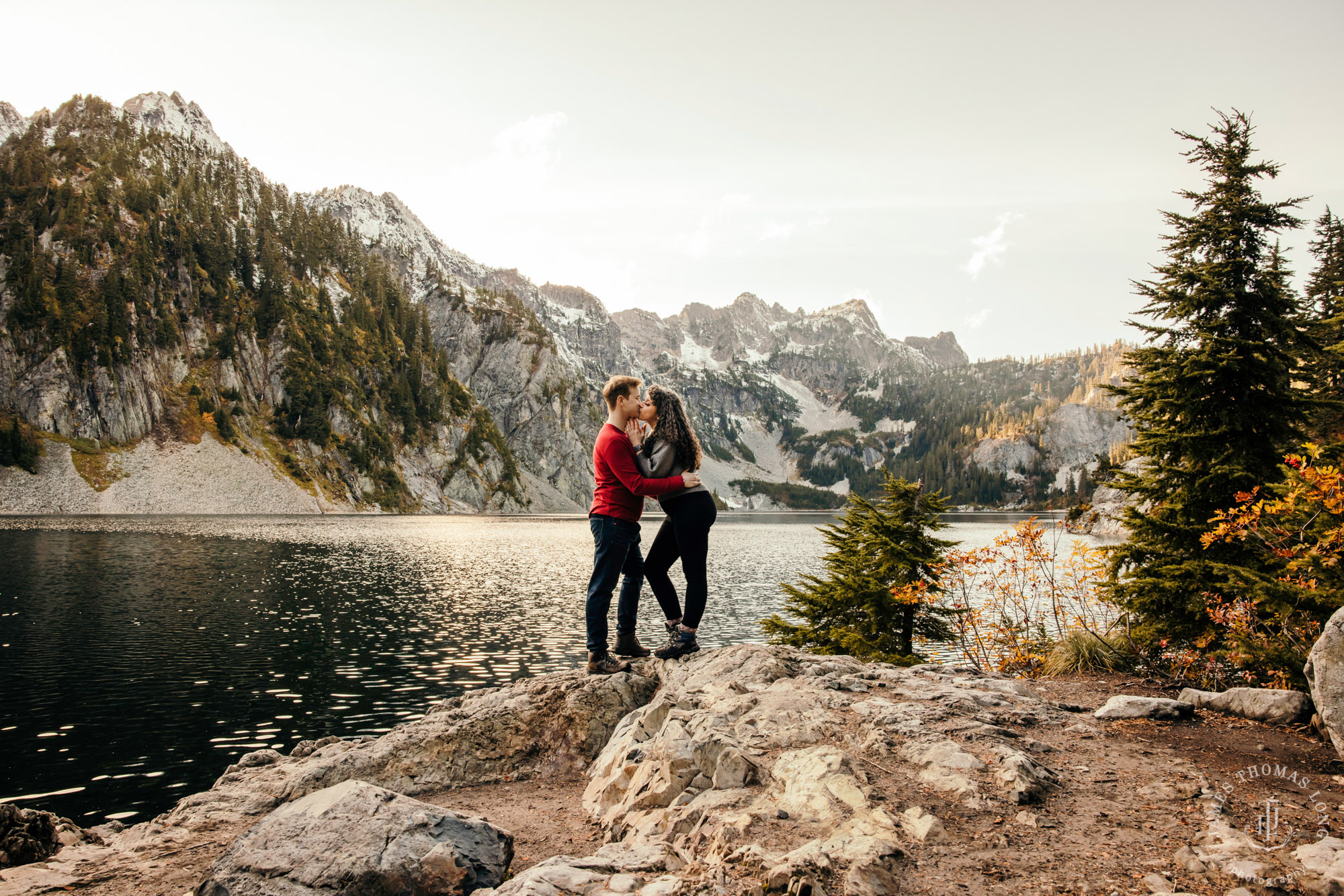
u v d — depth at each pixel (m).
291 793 5.98
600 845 4.79
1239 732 5.35
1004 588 12.42
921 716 5.24
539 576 51.62
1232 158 13.16
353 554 62.81
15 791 13.91
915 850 3.50
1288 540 9.12
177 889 4.34
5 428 112.06
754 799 4.31
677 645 7.16
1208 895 3.03
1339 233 24.39
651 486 6.69
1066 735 5.24
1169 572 11.05
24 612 31.70
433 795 6.04
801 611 17.58
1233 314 12.93
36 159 157.50
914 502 16.44
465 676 23.56
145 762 15.51
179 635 28.22
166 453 128.38
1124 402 14.05
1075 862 3.39
